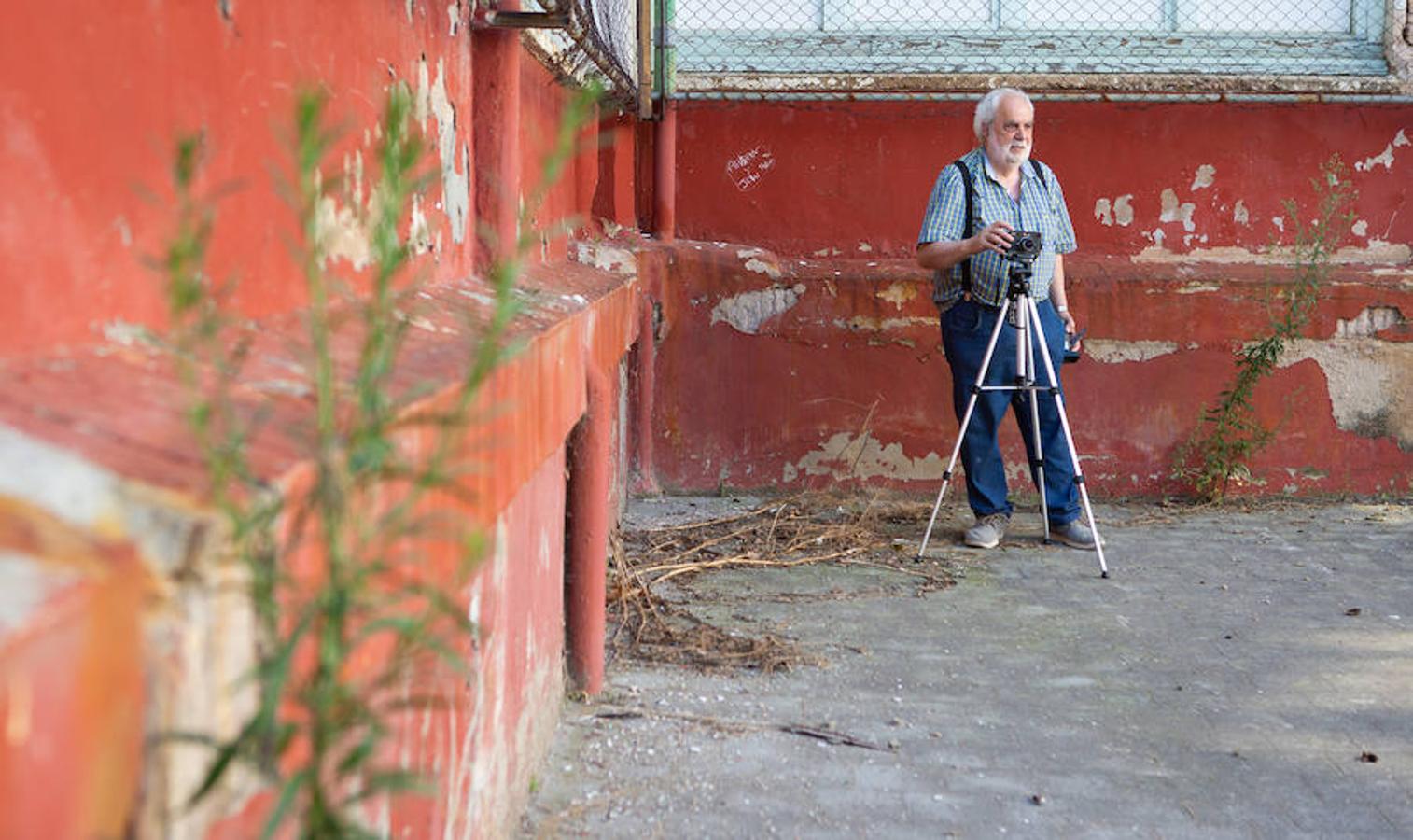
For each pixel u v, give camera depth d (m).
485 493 2.20
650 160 7.98
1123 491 7.84
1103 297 7.73
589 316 4.04
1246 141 7.91
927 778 3.80
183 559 1.07
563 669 4.32
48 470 1.09
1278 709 4.40
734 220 8.05
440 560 1.92
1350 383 7.74
